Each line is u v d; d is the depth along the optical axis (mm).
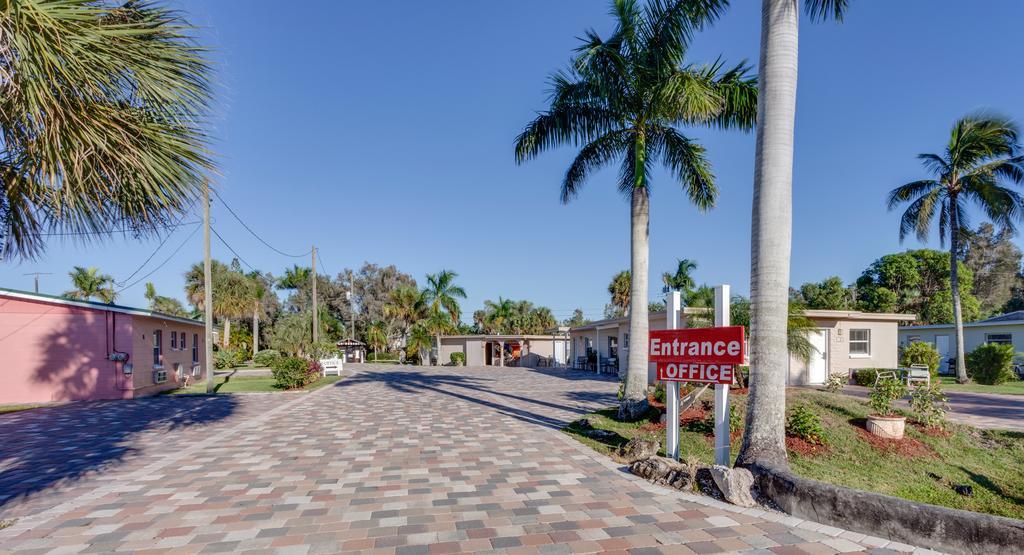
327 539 4125
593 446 7816
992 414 10594
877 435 7965
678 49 9633
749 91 10164
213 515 4703
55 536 4191
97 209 3998
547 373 26812
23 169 3668
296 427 9695
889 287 38844
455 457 7082
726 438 5953
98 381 15141
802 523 4504
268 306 55031
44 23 2986
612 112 11195
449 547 3967
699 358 6223
